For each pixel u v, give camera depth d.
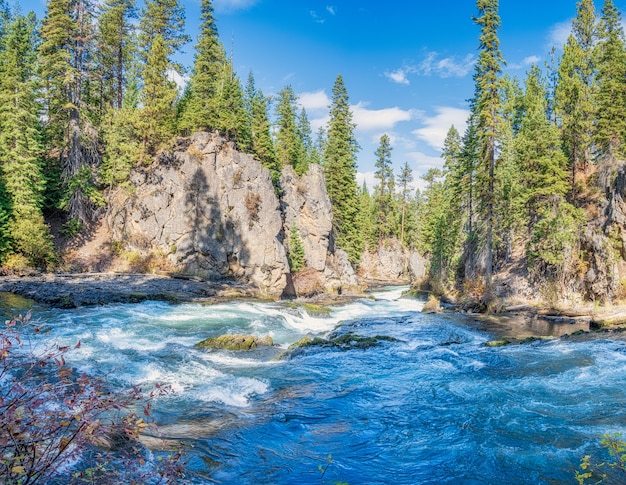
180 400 11.99
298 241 50.16
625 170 33.22
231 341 19.44
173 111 44.94
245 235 42.19
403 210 89.38
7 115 34.00
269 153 51.44
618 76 42.22
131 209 40.34
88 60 46.00
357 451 9.60
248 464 8.68
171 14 51.25
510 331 25.95
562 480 8.36
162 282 35.25
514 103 57.69
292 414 11.66
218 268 41.03
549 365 16.81
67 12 41.22
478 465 8.96
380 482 8.25
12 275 30.73
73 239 39.12
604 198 38.03
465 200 50.00
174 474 5.29
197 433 9.87
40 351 14.23
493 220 36.94
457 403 12.73
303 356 18.61
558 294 34.47
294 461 8.99
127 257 39.06
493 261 44.31
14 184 33.03
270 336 23.33
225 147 44.03
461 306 37.88
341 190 62.94
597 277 32.31
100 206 41.72
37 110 38.50
